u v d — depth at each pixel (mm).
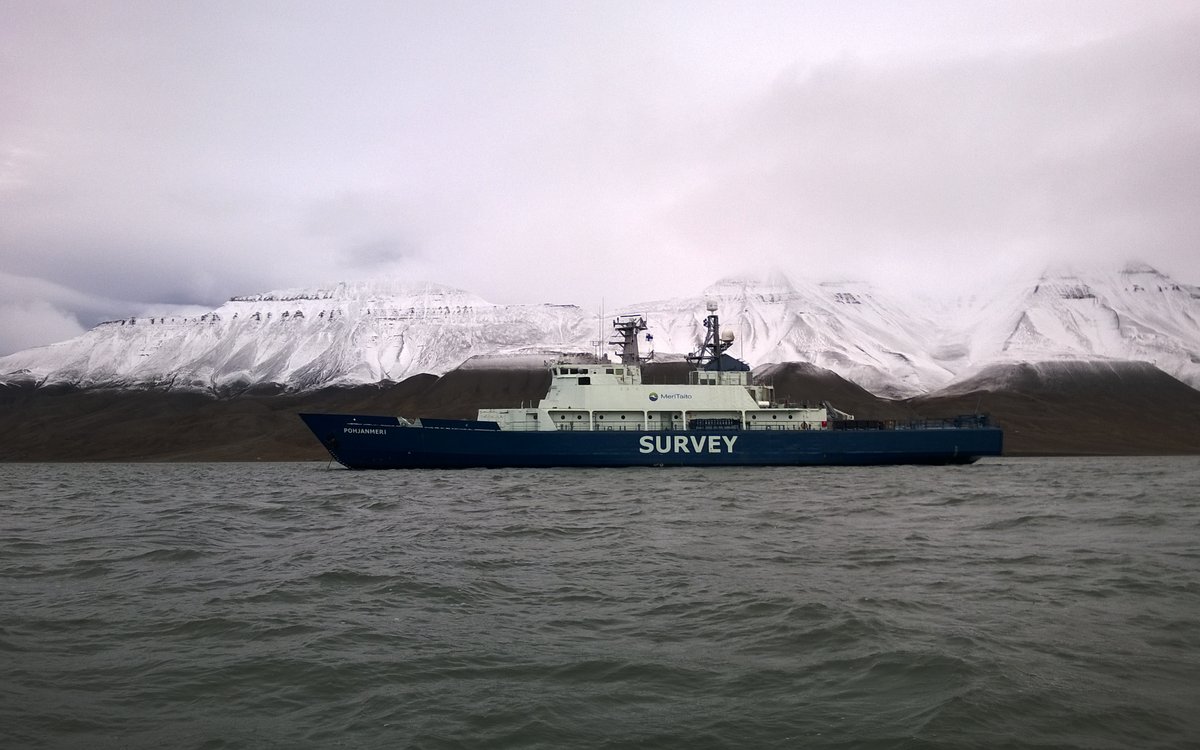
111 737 16875
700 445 95625
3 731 17094
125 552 39750
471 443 92875
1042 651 21500
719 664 20906
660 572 32625
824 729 16891
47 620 26000
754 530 44656
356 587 30203
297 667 20859
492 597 28453
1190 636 22953
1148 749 15719
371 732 16938
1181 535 42875
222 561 36969
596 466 94312
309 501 65750
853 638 22688
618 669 20531
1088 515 51344
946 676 19562
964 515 51406
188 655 22172
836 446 99688
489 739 16547
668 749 16094
